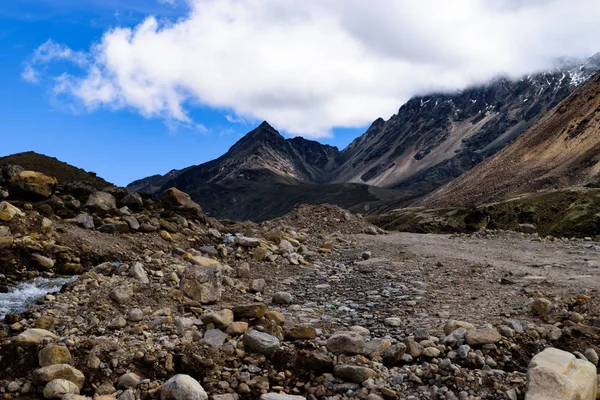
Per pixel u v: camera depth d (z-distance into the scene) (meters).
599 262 17.89
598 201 168.12
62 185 24.19
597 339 9.60
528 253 21.48
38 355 8.88
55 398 7.91
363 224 33.44
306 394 8.36
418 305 13.16
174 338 9.94
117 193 25.66
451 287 15.17
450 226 194.25
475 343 9.30
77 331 10.14
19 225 16.67
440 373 8.53
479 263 18.98
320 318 12.21
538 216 174.00
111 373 8.70
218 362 9.25
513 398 7.75
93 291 12.40
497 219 185.38
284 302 14.24
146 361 9.01
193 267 13.84
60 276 15.20
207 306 12.77
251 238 22.22
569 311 11.30
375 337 10.47
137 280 13.49
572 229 156.25
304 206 34.81
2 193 20.16
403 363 9.06
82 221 19.59
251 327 10.85
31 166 33.34
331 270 19.61
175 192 28.25
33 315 10.98
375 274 18.12
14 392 8.13
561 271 16.47
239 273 17.14
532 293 13.09
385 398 7.98
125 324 10.53
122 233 19.98
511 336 9.75
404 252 22.94
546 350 8.59
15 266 14.83
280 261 20.55
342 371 8.55
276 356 9.45
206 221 27.30
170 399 7.81
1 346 9.25
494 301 12.94
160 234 21.08
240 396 8.36
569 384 7.50
